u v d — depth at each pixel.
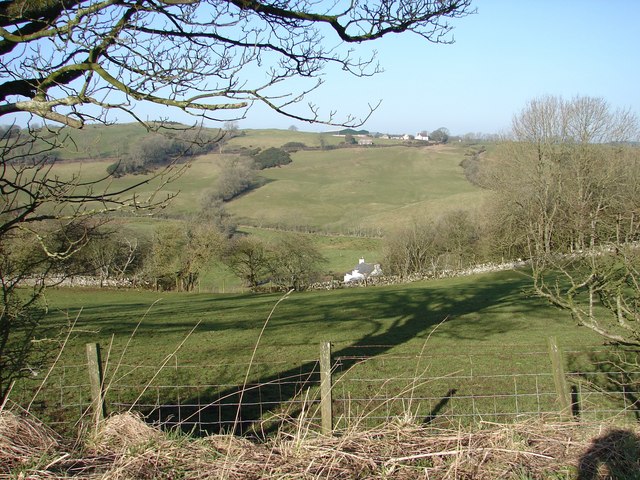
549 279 32.06
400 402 11.19
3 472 4.39
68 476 4.42
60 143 5.71
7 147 5.39
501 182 37.12
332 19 6.50
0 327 6.16
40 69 5.68
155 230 46.28
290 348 17.11
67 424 9.15
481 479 4.53
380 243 56.94
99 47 5.44
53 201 5.52
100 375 6.99
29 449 4.70
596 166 28.30
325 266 54.94
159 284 48.34
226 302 32.62
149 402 11.02
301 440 4.86
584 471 4.65
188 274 47.22
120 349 16.88
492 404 11.11
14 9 5.52
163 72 5.57
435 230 50.75
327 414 6.98
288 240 48.91
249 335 19.72
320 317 24.27
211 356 15.94
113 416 5.52
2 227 5.41
